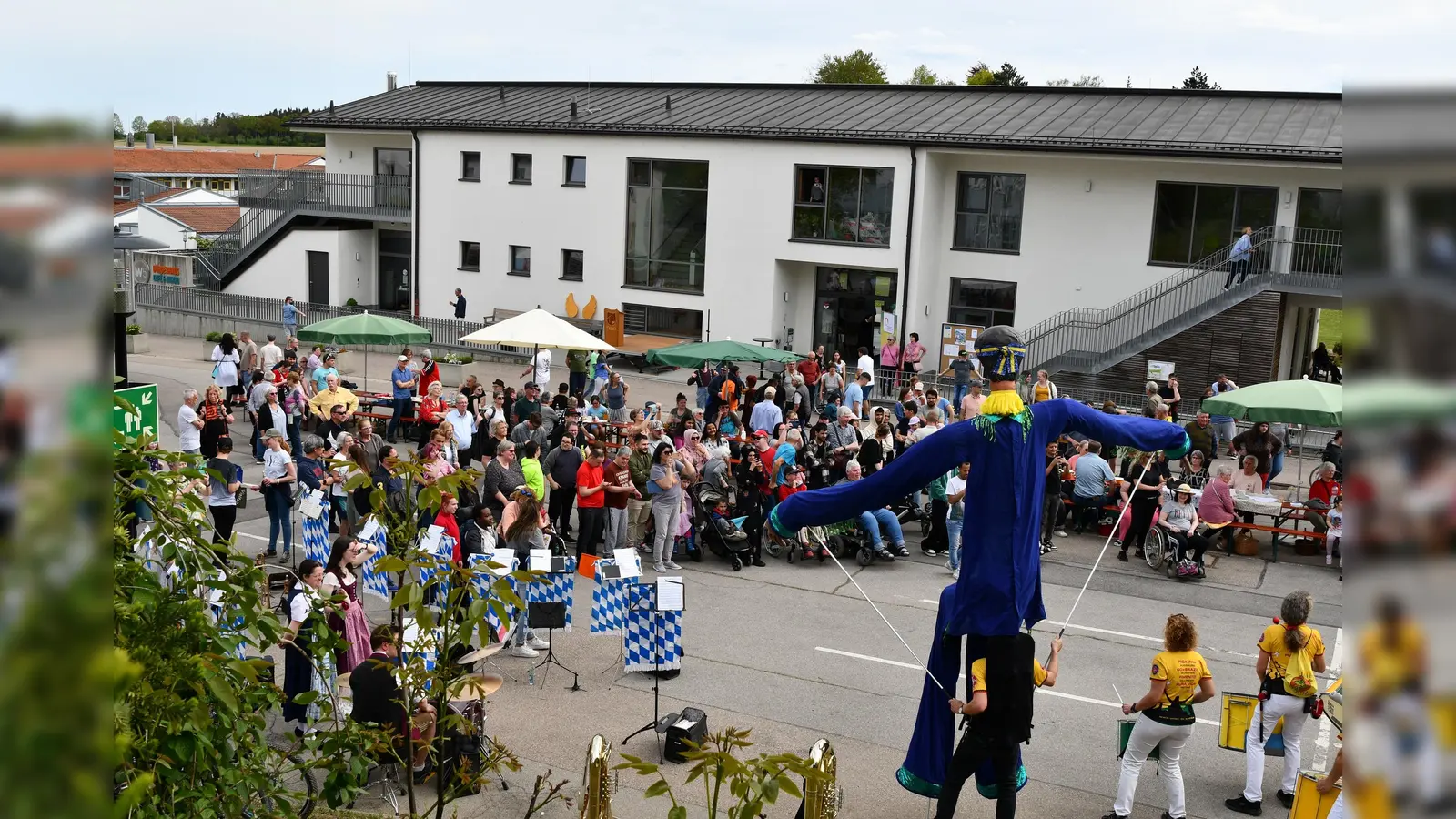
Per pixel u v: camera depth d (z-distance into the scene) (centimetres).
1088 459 1919
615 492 1705
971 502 810
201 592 547
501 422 1881
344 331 2556
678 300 3772
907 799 1038
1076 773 1102
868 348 3647
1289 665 998
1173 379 2623
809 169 3528
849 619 1534
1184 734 955
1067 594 1675
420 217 4162
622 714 1199
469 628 477
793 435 1989
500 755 620
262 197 4528
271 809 596
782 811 1010
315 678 1028
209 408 1930
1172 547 1777
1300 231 3005
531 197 3962
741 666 1350
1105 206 3234
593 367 2994
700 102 4016
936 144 3294
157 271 4641
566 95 4319
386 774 986
